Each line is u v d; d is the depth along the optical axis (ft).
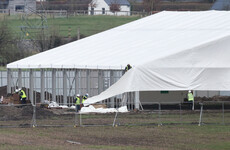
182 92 566.36
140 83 484.74
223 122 417.28
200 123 416.67
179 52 492.54
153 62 487.61
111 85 523.70
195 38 540.52
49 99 567.18
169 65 491.31
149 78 486.38
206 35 542.98
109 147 306.96
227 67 496.64
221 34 521.65
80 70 544.62
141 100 561.84
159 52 514.68
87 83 544.21
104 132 374.02
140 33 636.48
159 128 396.16
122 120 435.12
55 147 302.25
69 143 322.55
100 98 479.41
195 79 493.36
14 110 470.39
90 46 629.51
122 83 482.28
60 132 372.99
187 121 430.61
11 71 625.82
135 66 483.92
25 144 314.55
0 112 462.19
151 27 652.89
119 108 495.00
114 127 399.65
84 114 475.72
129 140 339.57
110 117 453.17
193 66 494.59
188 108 526.16
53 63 558.97
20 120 437.58
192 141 337.52
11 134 359.25
